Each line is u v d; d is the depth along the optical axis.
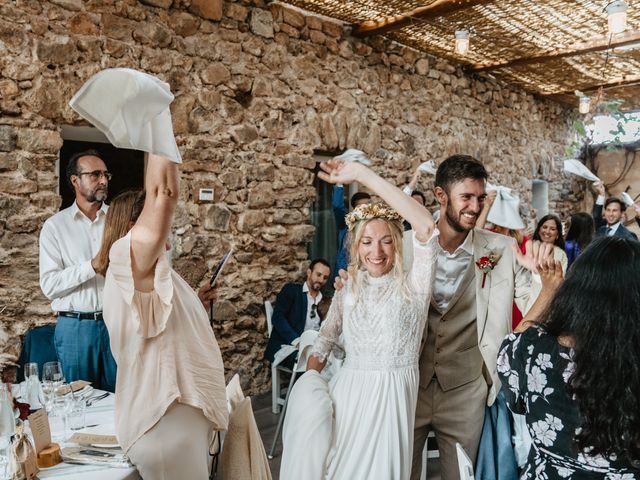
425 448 2.37
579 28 5.41
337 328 2.05
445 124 6.39
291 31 4.72
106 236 2.32
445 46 5.85
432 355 2.08
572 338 1.15
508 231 3.46
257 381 4.56
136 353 1.54
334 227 5.51
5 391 1.65
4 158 3.23
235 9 4.32
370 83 5.43
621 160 9.94
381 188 1.79
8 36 3.22
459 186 1.95
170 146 1.24
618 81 7.45
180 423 1.55
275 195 4.66
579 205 10.04
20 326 3.27
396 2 4.61
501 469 1.99
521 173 7.99
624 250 1.14
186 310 1.65
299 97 4.80
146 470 1.53
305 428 1.83
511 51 6.08
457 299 2.06
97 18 3.58
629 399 1.07
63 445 1.73
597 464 1.15
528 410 1.25
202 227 4.21
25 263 3.30
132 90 1.07
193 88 4.11
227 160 4.33
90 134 3.90
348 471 1.82
